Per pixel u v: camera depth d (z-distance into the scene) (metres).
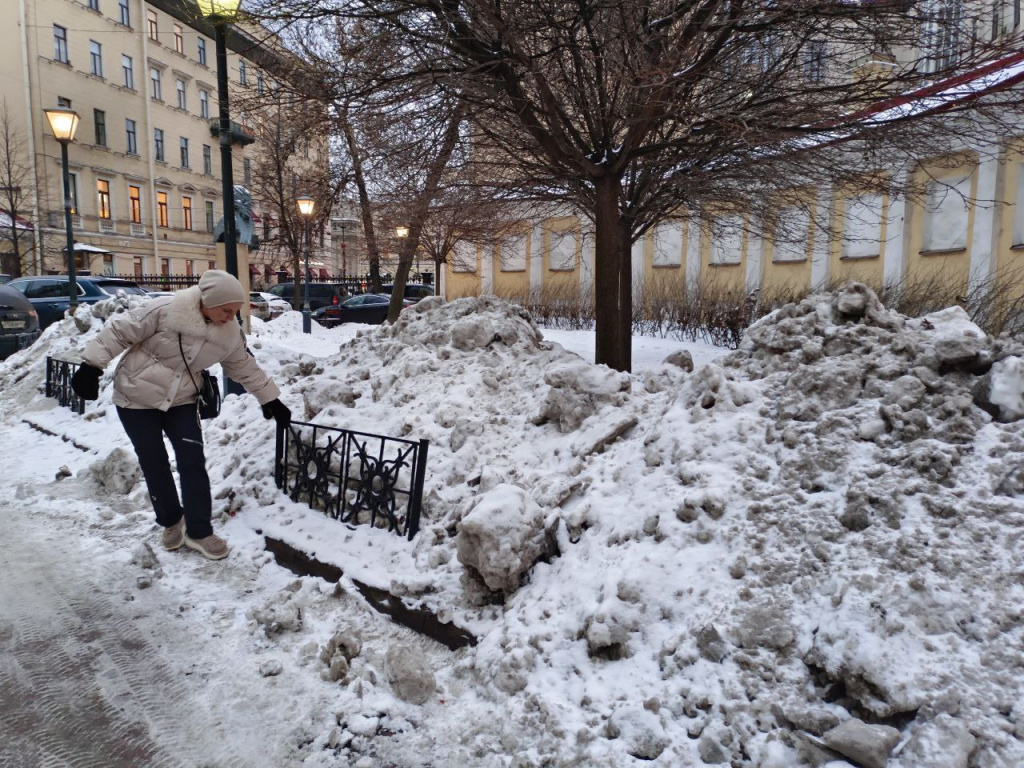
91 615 3.21
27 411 7.93
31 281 15.76
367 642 2.95
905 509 2.42
